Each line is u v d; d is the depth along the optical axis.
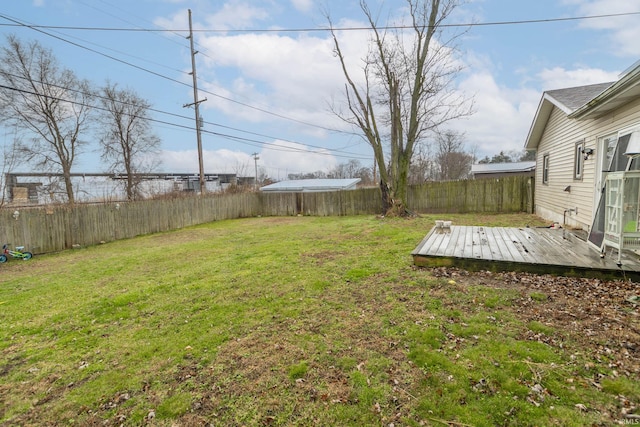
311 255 6.33
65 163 18.12
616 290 3.54
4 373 2.77
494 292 3.70
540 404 1.96
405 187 12.02
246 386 2.34
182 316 3.73
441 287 3.98
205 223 14.92
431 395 2.11
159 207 12.61
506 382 2.17
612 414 1.86
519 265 4.26
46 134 17.39
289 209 17.67
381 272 4.79
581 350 2.48
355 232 9.02
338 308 3.60
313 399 2.16
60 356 3.00
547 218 10.57
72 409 2.25
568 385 2.11
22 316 4.06
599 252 4.51
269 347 2.85
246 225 13.56
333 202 16.55
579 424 1.80
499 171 21.88
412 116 11.60
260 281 4.80
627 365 2.27
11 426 2.12
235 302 4.03
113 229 10.83
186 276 5.43
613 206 4.07
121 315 3.90
